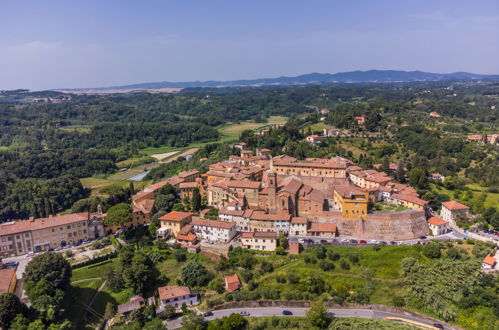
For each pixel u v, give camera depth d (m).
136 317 127.50
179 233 175.00
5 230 162.12
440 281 134.75
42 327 110.25
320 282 141.12
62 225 171.62
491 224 171.38
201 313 133.25
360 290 139.12
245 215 179.75
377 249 154.50
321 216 179.25
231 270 155.50
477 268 134.12
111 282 145.00
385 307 132.38
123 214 179.50
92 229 180.50
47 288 122.94
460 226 175.25
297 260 155.88
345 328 119.62
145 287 146.62
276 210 185.12
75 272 150.62
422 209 181.00
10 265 152.75
